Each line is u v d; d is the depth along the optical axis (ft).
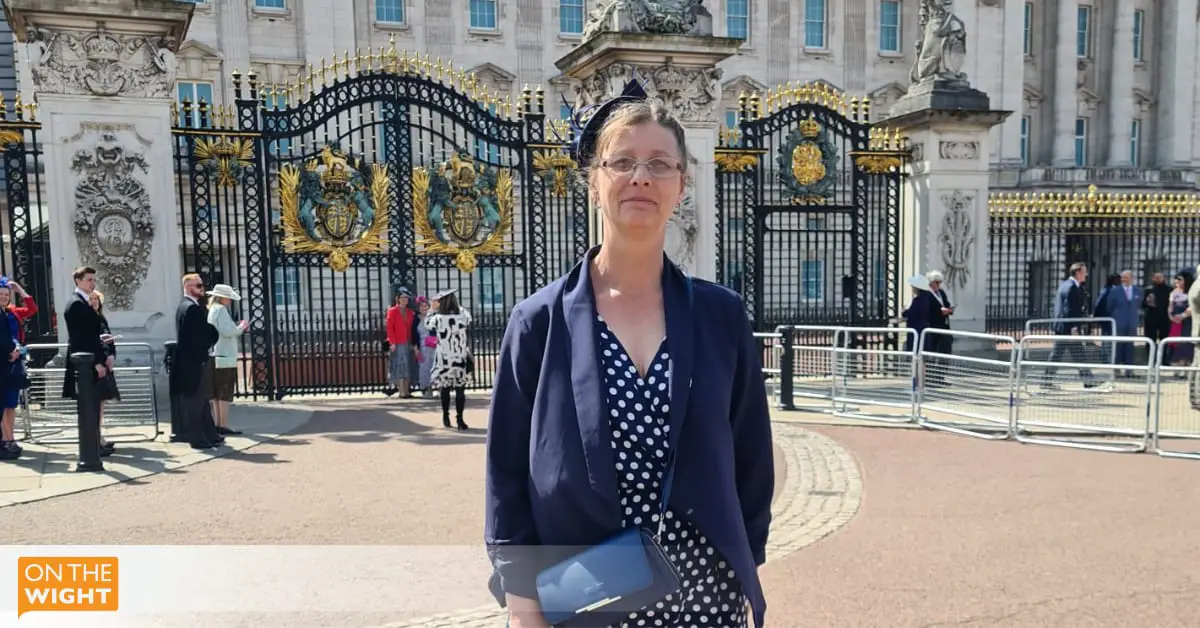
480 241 43.32
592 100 41.06
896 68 138.10
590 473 6.39
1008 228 54.03
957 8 142.41
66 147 34.37
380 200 41.63
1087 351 36.94
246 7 107.34
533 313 6.97
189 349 29.30
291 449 29.68
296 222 40.55
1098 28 157.69
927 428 33.88
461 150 42.50
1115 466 26.81
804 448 29.86
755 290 45.50
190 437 29.71
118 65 34.83
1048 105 153.99
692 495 6.56
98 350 27.43
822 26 135.44
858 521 21.01
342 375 43.16
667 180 6.75
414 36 115.96
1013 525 20.49
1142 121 161.99
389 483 24.71
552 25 122.83
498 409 6.98
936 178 46.34
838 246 98.43
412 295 42.96
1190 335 48.19
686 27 39.14
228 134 38.50
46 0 33.17
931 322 41.91
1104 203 54.08
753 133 45.01
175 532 19.85
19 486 24.23
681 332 6.82
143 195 35.37
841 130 46.68
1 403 27.89
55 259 34.50
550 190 43.37
